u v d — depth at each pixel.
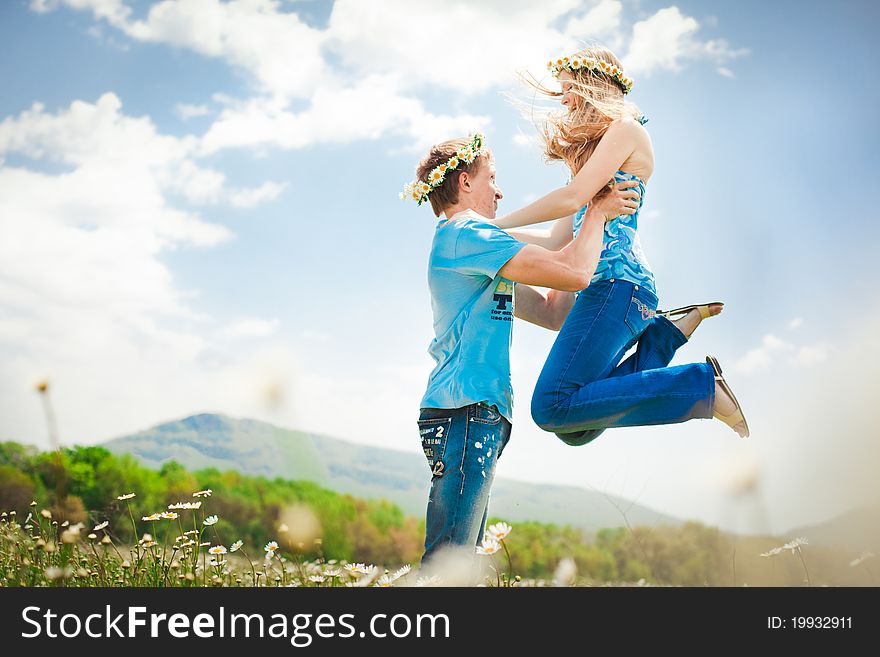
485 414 3.20
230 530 10.83
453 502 3.16
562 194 3.54
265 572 3.78
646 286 3.65
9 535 3.67
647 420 3.46
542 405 3.55
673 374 3.43
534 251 3.22
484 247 3.26
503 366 3.28
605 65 3.82
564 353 3.57
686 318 3.85
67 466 10.47
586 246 3.32
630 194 3.51
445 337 3.35
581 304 3.65
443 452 3.20
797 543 4.02
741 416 3.42
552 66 3.92
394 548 12.81
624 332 3.57
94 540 3.76
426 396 3.32
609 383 3.48
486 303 3.32
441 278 3.39
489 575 3.50
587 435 3.78
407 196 3.65
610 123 3.73
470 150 3.54
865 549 4.16
